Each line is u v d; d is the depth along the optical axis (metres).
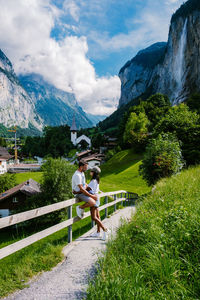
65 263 3.81
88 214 5.89
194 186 6.18
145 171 18.95
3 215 22.98
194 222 3.36
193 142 22.80
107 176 44.56
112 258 3.10
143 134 57.09
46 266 3.68
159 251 2.89
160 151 16.64
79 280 3.16
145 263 2.78
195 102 59.81
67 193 20.22
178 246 2.98
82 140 127.25
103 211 15.66
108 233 5.23
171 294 2.27
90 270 3.47
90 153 92.44
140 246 3.32
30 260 3.86
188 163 22.28
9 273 3.49
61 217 19.22
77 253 4.28
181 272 2.61
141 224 4.05
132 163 50.75
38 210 3.80
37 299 2.70
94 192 5.25
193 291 2.25
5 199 23.14
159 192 6.71
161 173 16.77
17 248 3.28
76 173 4.98
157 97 80.19
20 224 19.12
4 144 151.38
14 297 2.78
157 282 2.53
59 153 115.25
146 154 19.19
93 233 5.53
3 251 3.03
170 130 23.77
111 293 2.34
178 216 3.82
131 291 2.28
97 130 173.12
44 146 125.69
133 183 36.78
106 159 70.19
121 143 72.00
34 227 19.20
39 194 20.86
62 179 20.36
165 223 3.67
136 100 176.88
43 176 21.05
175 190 6.29
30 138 134.00
